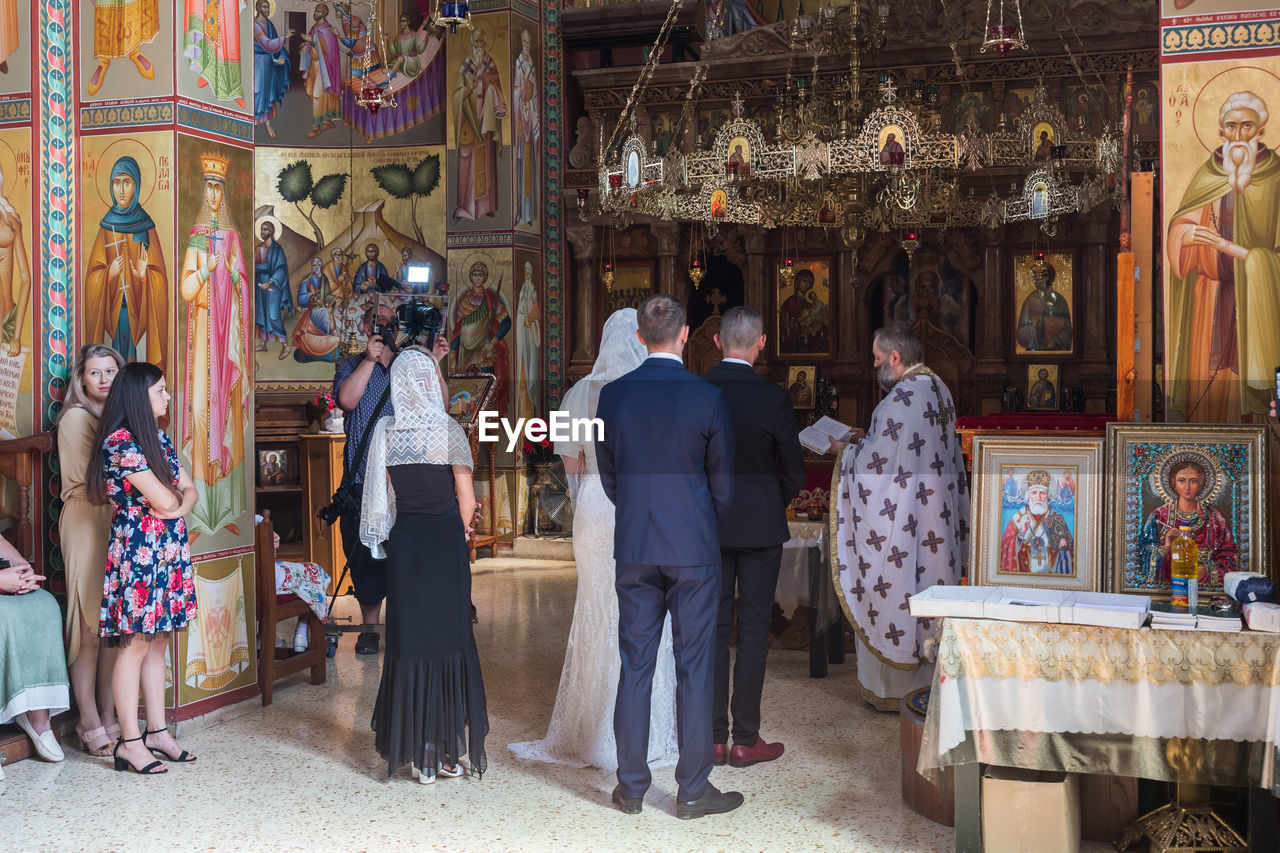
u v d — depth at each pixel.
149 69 5.21
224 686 5.47
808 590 6.30
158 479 4.62
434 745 4.46
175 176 5.20
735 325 4.62
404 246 12.48
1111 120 11.64
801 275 12.75
